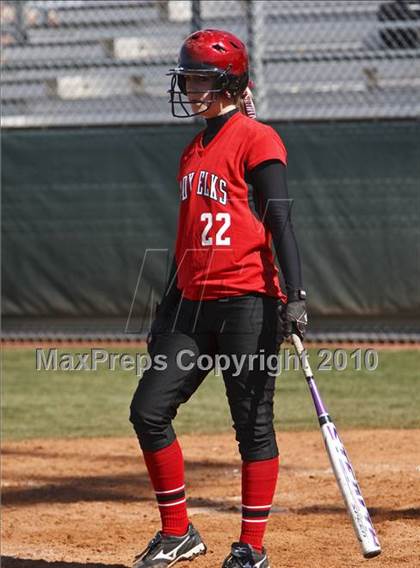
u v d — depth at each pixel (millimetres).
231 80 15242
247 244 15070
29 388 37312
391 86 49531
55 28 54406
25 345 45906
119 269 41969
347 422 29750
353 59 45469
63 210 42312
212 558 17047
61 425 31078
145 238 41781
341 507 20781
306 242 40719
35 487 23562
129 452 27594
